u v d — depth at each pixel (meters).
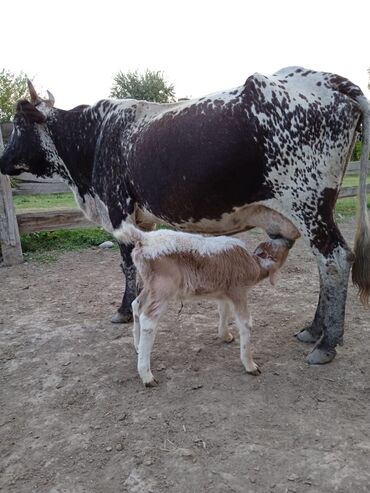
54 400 3.14
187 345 3.86
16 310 4.85
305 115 3.17
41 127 4.83
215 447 2.56
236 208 3.54
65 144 4.71
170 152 3.54
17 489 2.35
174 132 3.52
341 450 2.49
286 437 2.62
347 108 3.21
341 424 2.73
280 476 2.32
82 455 2.57
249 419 2.79
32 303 5.05
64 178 5.09
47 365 3.62
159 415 2.88
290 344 3.82
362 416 2.80
